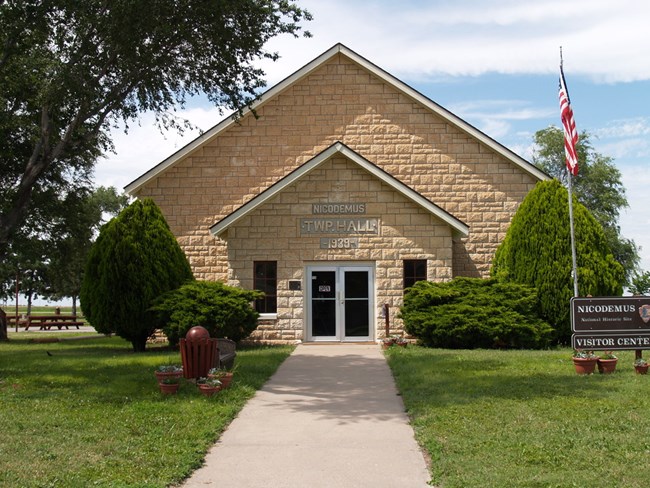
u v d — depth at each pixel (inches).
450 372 572.4
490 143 916.0
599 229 807.7
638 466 311.4
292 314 843.4
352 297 852.0
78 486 289.0
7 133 842.2
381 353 743.7
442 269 838.5
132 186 927.0
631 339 565.9
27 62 609.9
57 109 613.0
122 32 574.9
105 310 783.7
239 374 573.9
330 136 934.4
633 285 864.3
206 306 756.6
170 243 817.5
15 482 291.1
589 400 447.5
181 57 645.9
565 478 295.0
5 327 1162.0
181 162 936.3
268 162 933.2
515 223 826.8
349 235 847.7
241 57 647.1
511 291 781.3
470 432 375.2
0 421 403.5
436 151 927.0
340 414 443.8
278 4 625.3
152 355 745.6
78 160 1032.2
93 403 458.9
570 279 780.0
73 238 1192.2
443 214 828.0
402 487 302.0
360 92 937.5
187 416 420.2
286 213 851.4
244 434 394.9
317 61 934.4
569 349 760.3
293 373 606.9
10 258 1520.7
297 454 353.7
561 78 727.7
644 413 409.7
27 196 612.4
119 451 344.5
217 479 313.6
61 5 571.8
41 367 637.9
